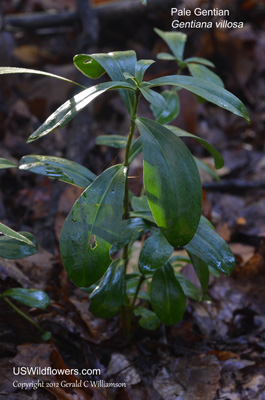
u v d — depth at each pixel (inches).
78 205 20.5
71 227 20.3
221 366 25.1
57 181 32.5
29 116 40.9
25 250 21.7
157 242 21.6
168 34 26.2
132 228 22.1
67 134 39.5
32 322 24.3
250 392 24.2
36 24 48.7
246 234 33.5
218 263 21.6
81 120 37.0
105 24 50.4
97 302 22.5
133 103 21.3
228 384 24.6
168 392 24.1
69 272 20.2
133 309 24.7
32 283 26.5
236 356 25.4
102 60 20.8
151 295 22.9
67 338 25.2
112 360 25.0
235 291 29.2
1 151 36.5
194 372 24.8
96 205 20.5
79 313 25.8
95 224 20.3
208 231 22.2
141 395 23.9
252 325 27.4
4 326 24.6
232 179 39.8
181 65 25.5
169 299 22.9
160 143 20.4
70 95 42.1
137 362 25.1
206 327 27.2
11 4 55.2
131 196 24.9
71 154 35.4
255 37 50.4
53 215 30.7
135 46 50.8
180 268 29.3
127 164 21.5
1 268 25.8
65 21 48.6
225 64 50.3
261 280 29.7
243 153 42.8
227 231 32.3
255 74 50.7
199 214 20.2
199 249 21.8
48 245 29.7
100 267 20.3
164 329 26.5
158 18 50.8
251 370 25.0
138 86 20.4
